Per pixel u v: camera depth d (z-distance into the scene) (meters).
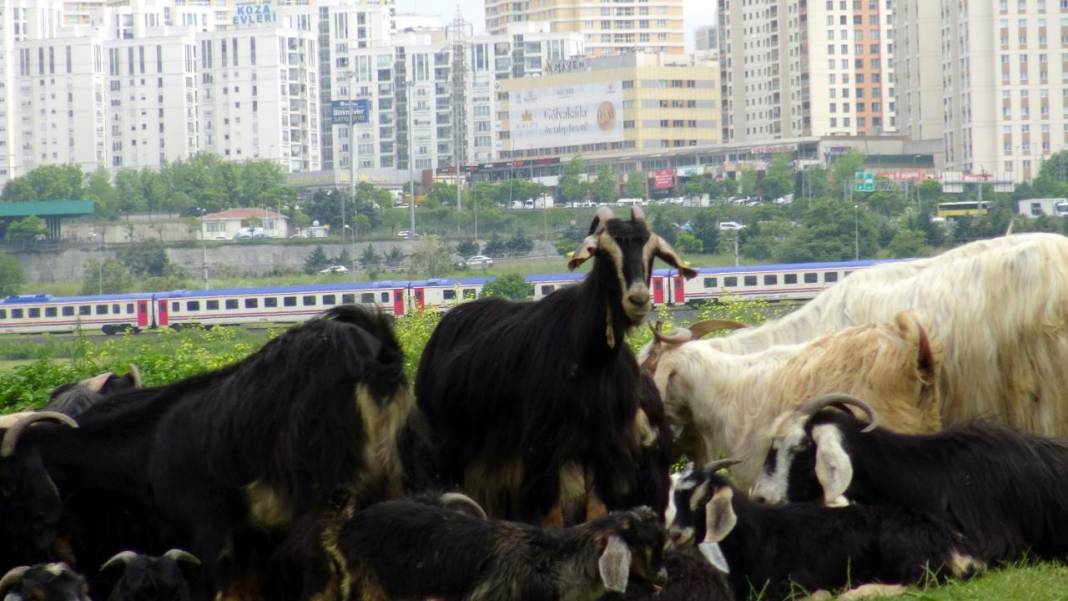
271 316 64.38
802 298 58.00
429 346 11.09
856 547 9.66
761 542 9.50
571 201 125.69
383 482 9.17
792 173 116.50
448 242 100.31
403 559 8.75
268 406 9.22
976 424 10.46
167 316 64.69
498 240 98.31
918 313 11.56
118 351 26.33
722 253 84.44
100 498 9.96
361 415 9.09
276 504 9.20
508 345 10.35
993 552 9.98
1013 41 133.00
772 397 11.31
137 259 98.12
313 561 8.95
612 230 9.94
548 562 8.49
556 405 10.02
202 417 9.55
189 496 9.54
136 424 9.87
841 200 96.19
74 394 11.39
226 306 64.56
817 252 80.00
